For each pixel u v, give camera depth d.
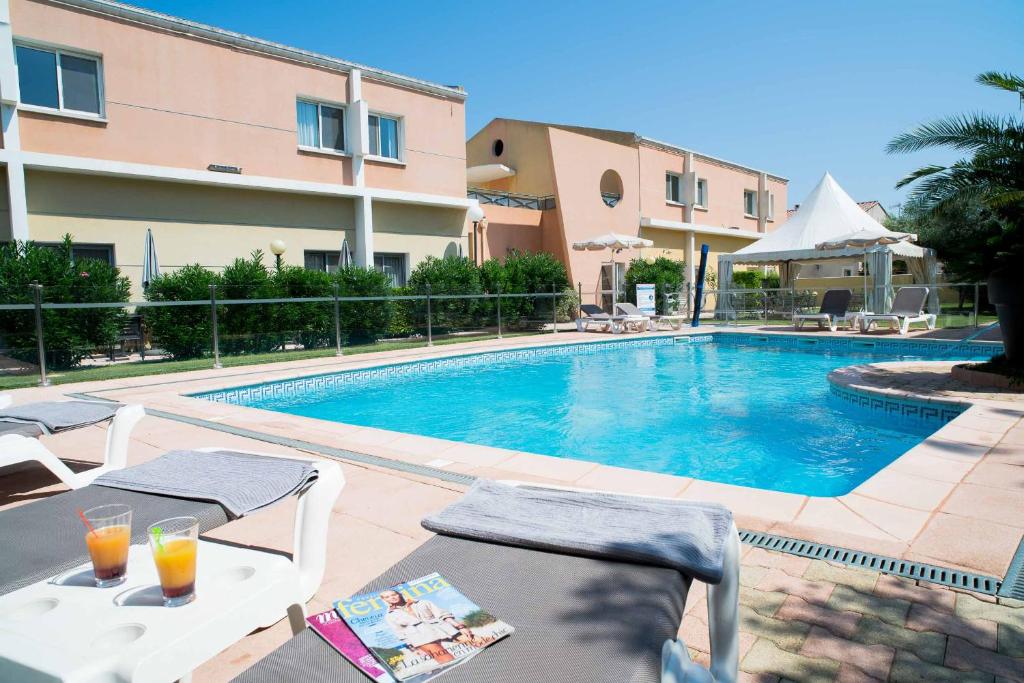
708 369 10.23
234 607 1.38
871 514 3.02
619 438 5.82
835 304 14.71
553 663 1.09
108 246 10.75
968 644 1.94
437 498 3.46
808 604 2.21
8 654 1.18
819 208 16.77
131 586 1.49
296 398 8.16
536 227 18.42
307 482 2.22
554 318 14.88
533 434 6.07
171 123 11.12
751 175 26.02
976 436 4.43
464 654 1.12
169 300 9.91
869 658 1.88
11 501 3.60
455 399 7.96
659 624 1.21
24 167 9.71
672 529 1.62
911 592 2.27
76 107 10.25
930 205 7.13
